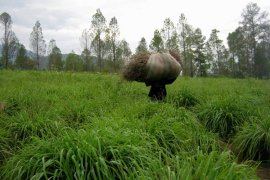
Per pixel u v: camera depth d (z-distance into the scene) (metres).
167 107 6.34
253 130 5.52
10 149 5.00
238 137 5.63
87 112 6.37
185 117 6.04
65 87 9.69
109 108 6.64
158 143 4.82
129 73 7.95
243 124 6.14
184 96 7.92
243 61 50.38
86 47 38.88
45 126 5.42
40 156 3.91
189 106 7.77
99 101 7.22
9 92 7.98
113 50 32.69
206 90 10.27
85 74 15.38
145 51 8.05
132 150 3.96
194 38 41.09
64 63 46.81
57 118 5.94
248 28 49.59
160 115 5.72
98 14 31.27
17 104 7.08
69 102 7.12
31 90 8.73
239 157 5.46
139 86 10.34
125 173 3.59
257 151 5.40
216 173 3.28
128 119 5.37
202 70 41.06
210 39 48.84
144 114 5.98
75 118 6.31
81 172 3.56
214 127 6.33
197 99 7.89
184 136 5.14
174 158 4.09
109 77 13.92
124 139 4.16
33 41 45.00
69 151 3.78
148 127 5.08
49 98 7.74
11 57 45.12
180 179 3.23
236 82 16.58
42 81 12.20
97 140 3.98
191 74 40.12
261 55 48.75
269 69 49.16
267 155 5.37
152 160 3.73
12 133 5.51
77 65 39.84
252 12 49.38
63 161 3.74
